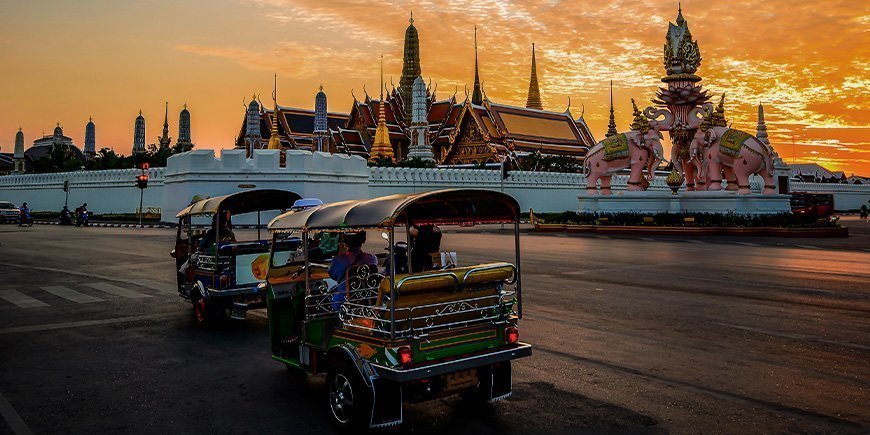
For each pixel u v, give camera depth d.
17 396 6.53
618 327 9.67
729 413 5.91
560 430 5.52
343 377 5.64
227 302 9.93
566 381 6.94
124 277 15.72
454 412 6.04
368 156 74.81
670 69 39.41
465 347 5.64
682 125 39.72
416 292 5.46
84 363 7.83
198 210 10.88
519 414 5.93
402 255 6.78
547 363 7.65
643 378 7.04
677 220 34.84
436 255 6.73
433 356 5.44
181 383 7.03
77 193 56.31
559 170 69.25
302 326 6.53
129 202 51.06
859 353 8.09
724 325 9.81
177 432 5.55
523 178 58.00
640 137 39.56
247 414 6.04
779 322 10.05
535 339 8.88
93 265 18.25
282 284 7.28
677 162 41.44
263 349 8.62
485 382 6.06
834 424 5.62
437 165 69.94
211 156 40.72
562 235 33.94
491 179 55.56
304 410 6.16
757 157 36.69
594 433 5.43
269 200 10.81
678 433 5.41
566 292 13.10
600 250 23.50
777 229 32.25
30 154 108.25
